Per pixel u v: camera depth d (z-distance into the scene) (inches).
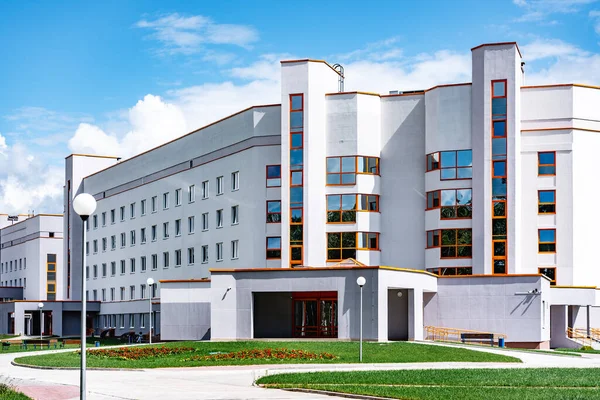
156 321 3095.5
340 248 2381.9
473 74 2342.5
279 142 2500.0
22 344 2596.0
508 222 2273.6
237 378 1149.7
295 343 1765.5
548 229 2373.3
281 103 2422.5
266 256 2476.6
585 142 2410.2
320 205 2390.5
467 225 2319.1
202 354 1605.6
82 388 697.0
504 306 2111.2
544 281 2145.7
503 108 2303.2
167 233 3095.5
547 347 2186.3
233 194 2645.2
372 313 1872.5
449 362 1425.9
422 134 2444.6
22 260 5014.8
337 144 2416.3
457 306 2150.6
